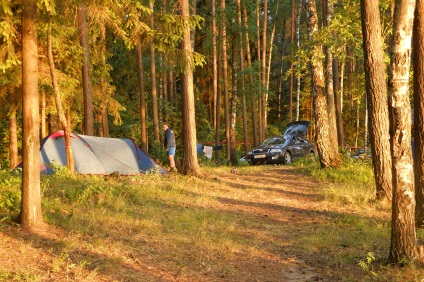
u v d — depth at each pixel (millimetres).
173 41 9234
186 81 15906
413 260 6461
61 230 8156
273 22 47969
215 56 30531
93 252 7168
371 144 12031
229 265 7133
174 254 7496
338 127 26344
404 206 6516
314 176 17266
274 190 14469
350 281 6273
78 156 14883
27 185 8039
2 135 26906
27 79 7824
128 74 33531
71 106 20875
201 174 15852
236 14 27469
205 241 8258
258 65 29672
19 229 7801
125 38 9297
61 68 18766
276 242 8570
